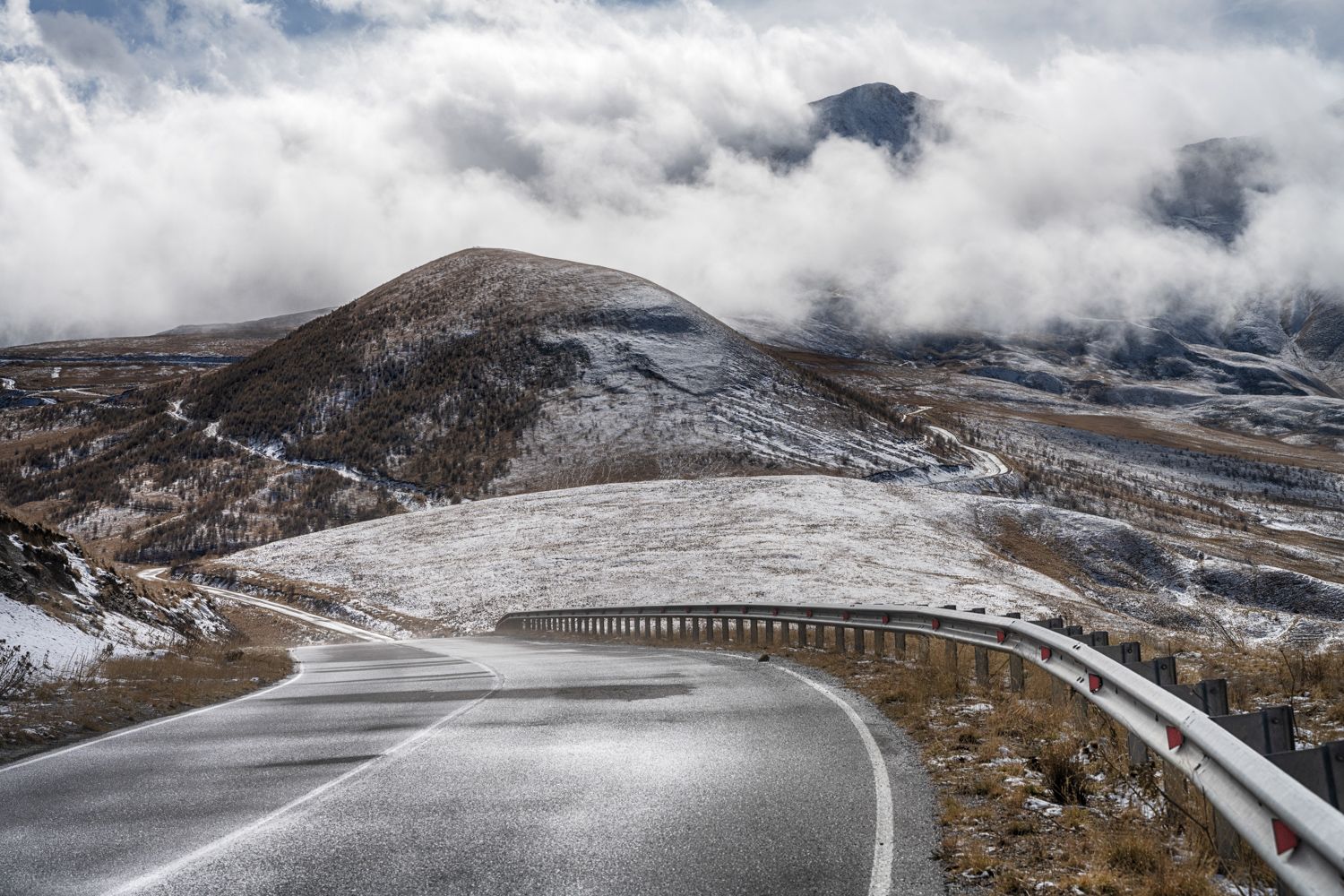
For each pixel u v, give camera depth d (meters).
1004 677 13.79
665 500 100.75
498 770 8.49
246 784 8.27
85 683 16.12
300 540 101.38
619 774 8.19
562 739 9.98
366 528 103.44
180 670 19.17
